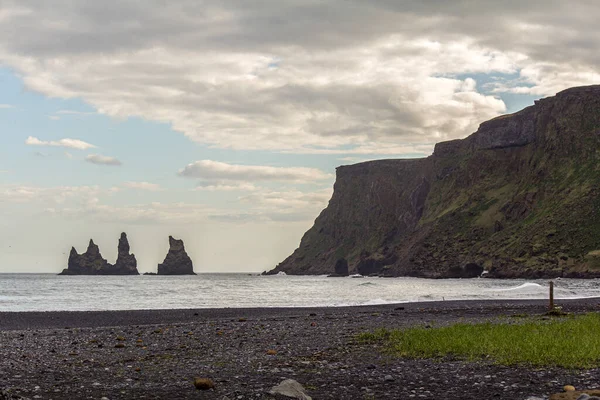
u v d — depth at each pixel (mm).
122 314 55500
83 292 133500
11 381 18484
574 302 70688
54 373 20172
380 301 81875
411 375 18672
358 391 16391
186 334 33594
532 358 20609
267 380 18281
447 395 15680
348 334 31750
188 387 17328
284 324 39688
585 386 16312
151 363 22484
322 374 19234
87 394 16344
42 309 69938
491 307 57719
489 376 18047
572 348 21781
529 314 46375
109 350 26906
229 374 19562
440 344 24172
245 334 32719
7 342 30688
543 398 14609
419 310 54219
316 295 114312
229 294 121312
